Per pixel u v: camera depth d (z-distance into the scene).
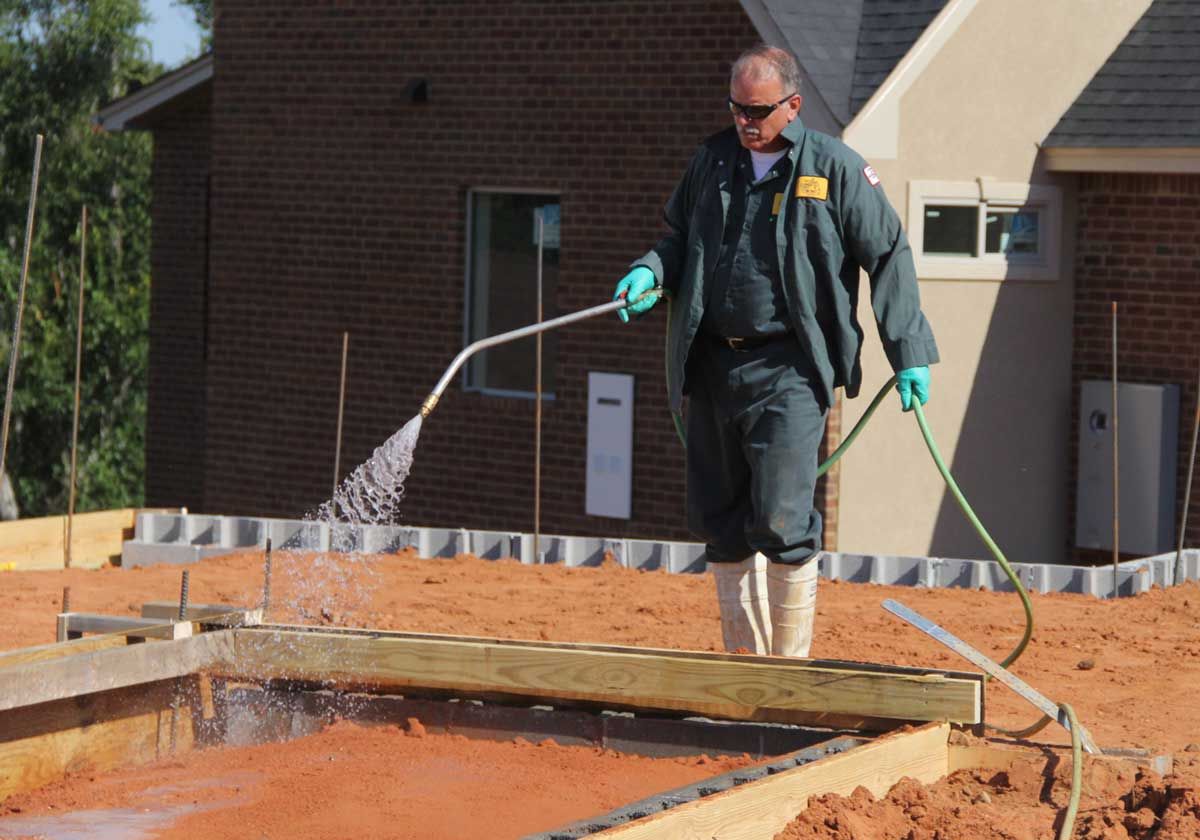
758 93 7.02
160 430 22.95
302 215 19.06
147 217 28.97
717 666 6.95
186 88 21.64
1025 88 15.79
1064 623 9.75
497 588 11.02
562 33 16.98
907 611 6.79
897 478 15.30
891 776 6.18
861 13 15.85
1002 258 15.77
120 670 7.06
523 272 17.73
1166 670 8.38
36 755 6.93
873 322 14.98
